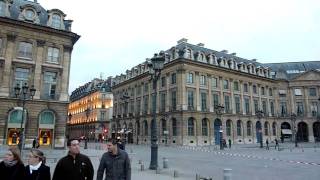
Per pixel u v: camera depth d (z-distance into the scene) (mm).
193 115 53031
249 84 65125
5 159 5746
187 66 54250
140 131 63844
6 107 33062
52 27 37219
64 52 37812
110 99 91750
